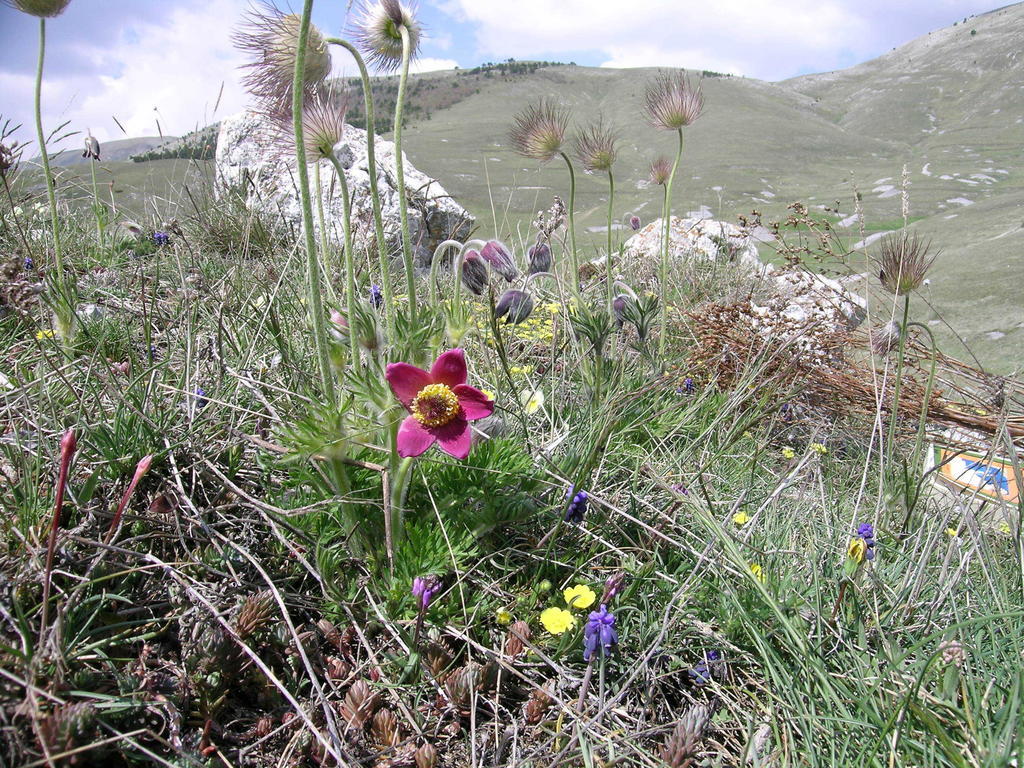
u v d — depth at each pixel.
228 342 2.80
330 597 1.95
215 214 5.62
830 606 2.11
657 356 4.09
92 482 1.94
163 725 1.56
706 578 2.17
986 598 2.17
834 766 1.56
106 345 3.09
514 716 1.83
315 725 1.69
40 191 4.81
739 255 7.36
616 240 11.94
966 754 1.50
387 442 2.09
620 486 2.62
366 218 4.75
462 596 1.95
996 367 6.83
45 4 2.86
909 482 2.85
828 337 4.43
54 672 1.49
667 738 1.75
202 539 1.99
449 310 2.46
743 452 3.42
